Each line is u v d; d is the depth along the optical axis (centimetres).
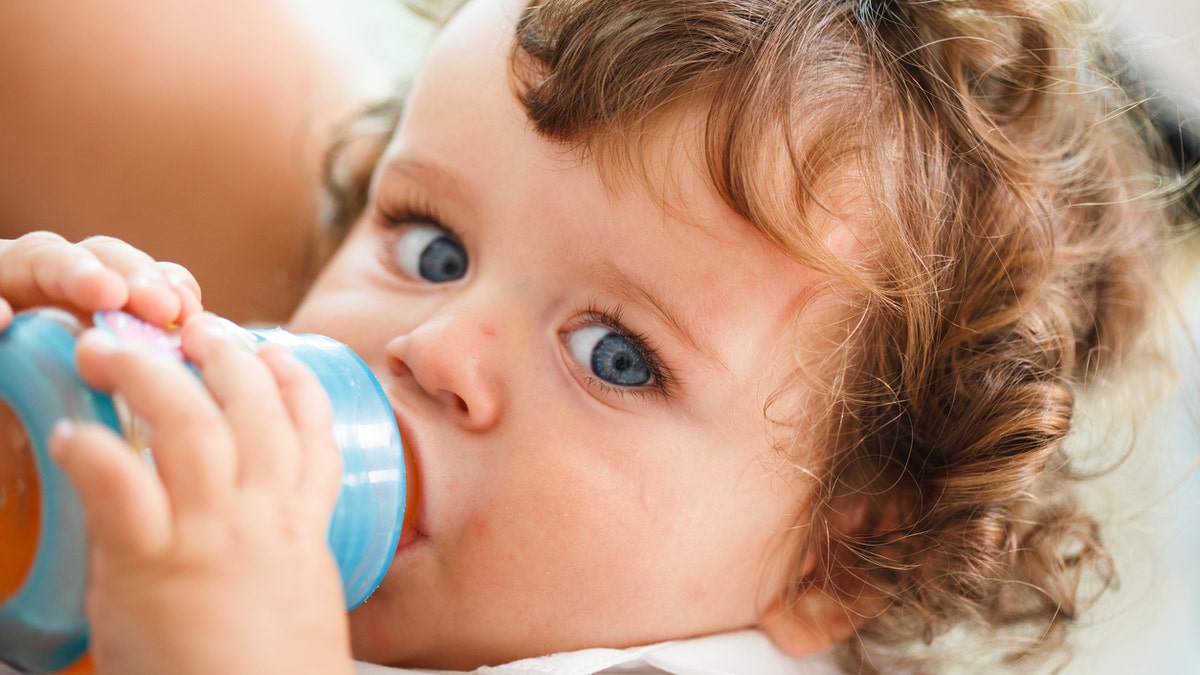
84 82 111
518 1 80
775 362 77
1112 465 106
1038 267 91
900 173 80
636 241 73
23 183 111
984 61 88
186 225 115
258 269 116
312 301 84
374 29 131
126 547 44
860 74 78
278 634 48
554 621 77
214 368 51
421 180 80
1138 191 102
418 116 82
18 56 109
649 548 77
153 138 113
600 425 75
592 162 73
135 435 48
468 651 78
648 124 72
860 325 80
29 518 47
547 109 74
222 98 116
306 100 120
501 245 76
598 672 81
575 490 74
